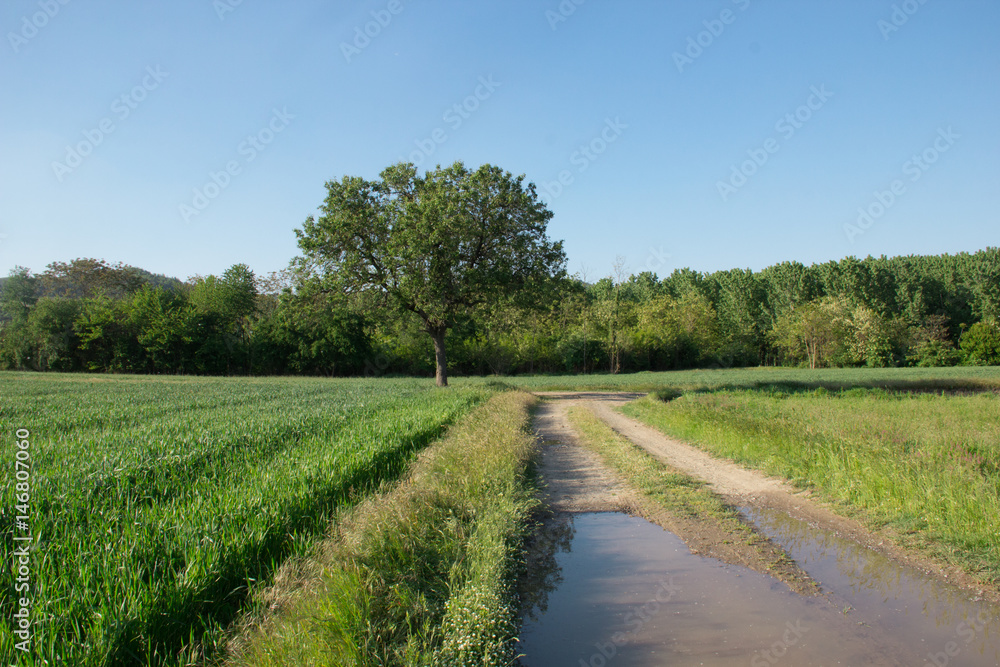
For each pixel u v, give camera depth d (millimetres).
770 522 7840
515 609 5402
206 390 29266
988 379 37531
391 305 32125
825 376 48500
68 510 6188
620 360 69000
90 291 75812
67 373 54688
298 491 7129
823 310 72375
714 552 6832
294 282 31531
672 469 11000
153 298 58969
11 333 60281
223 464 8875
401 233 28844
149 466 8297
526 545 7301
